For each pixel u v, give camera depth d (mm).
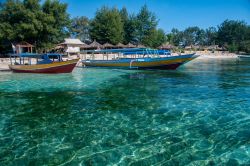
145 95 14734
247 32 104500
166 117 10359
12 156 7102
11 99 14180
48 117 10688
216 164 6516
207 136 8281
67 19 47156
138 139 8125
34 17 39750
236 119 9945
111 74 25312
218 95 14430
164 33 81062
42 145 7801
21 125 9695
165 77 22938
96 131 8914
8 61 35219
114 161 6742
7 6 40438
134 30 70438
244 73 26266
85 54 46000
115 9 65250
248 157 6848
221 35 110688
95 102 13219
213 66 36469
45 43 43688
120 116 10641
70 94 15383
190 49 93500
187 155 7000
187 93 15133
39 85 18781
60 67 25281
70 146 7695
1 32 38719
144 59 28594
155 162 6652
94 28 63250
